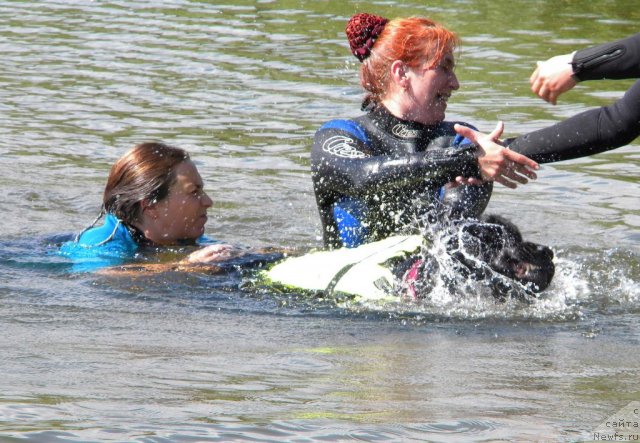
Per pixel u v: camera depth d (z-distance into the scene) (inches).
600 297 620.7
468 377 434.3
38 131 1122.0
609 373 444.8
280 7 1871.3
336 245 670.5
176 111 1206.9
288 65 1429.6
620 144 572.1
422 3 1888.5
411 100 649.6
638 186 933.8
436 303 585.9
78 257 703.1
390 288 597.3
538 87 538.0
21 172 974.4
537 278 591.5
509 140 593.9
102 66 1438.2
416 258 607.5
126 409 374.6
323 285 617.3
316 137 665.0
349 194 630.5
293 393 402.3
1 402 379.2
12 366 443.8
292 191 930.7
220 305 595.5
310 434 346.6
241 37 1619.1
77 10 1876.2
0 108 1213.1
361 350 490.9
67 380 420.5
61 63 1457.9
